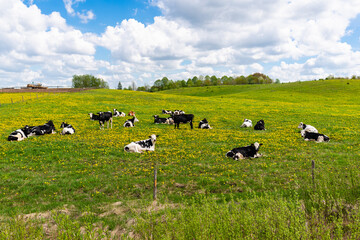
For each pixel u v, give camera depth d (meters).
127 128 23.33
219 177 10.45
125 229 6.65
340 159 12.34
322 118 28.86
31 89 68.19
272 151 14.71
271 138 18.53
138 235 6.13
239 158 13.08
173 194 8.92
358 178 6.85
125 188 9.53
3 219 7.06
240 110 36.88
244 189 9.22
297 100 61.34
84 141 17.09
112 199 8.63
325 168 10.46
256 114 33.12
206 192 9.04
